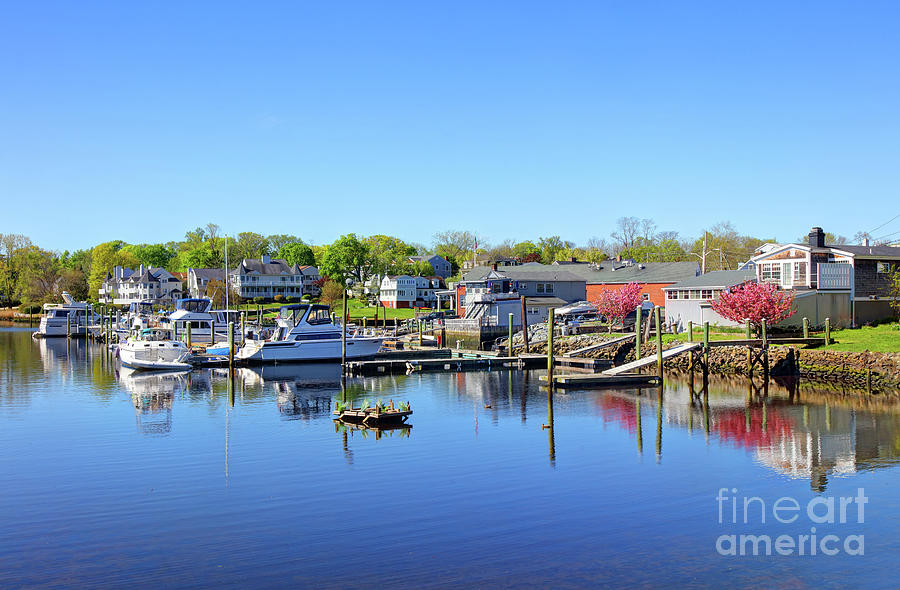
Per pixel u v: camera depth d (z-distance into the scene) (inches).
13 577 693.3
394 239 7647.6
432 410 1592.0
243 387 2009.1
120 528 823.7
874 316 2598.4
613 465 1087.6
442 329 3218.5
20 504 911.0
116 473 1053.2
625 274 3902.6
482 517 852.6
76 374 2327.8
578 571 701.3
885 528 817.5
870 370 1919.3
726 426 1384.1
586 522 835.4
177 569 709.9
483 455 1153.4
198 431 1363.2
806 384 1969.7
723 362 2236.7
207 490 965.8
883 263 2623.0
